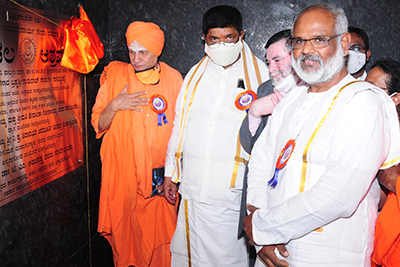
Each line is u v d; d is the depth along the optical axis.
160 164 2.56
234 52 2.23
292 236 1.49
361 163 1.36
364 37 2.34
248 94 2.25
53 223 2.18
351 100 1.42
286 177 1.55
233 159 2.25
